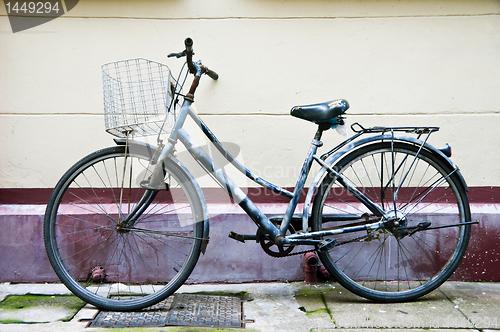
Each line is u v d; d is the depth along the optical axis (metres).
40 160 2.71
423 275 2.72
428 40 2.71
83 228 2.66
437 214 2.70
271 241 2.32
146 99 2.12
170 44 2.69
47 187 2.72
